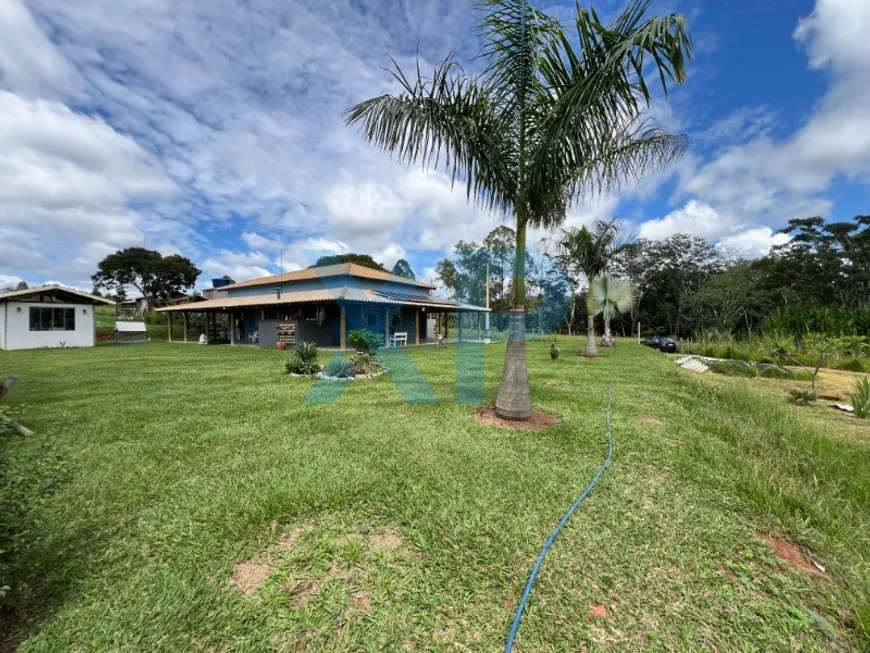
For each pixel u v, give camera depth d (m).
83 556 2.05
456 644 1.51
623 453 3.62
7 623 1.60
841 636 1.58
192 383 7.55
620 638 1.54
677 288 34.25
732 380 8.88
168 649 1.48
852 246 27.45
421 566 1.97
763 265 30.98
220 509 2.55
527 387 4.82
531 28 3.83
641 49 2.99
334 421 4.73
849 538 2.28
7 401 5.90
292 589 1.81
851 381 8.81
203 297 30.14
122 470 3.23
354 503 2.63
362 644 1.50
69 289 17.70
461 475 3.10
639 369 10.16
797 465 3.38
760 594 1.80
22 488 1.70
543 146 3.90
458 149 4.23
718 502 2.68
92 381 7.79
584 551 2.10
